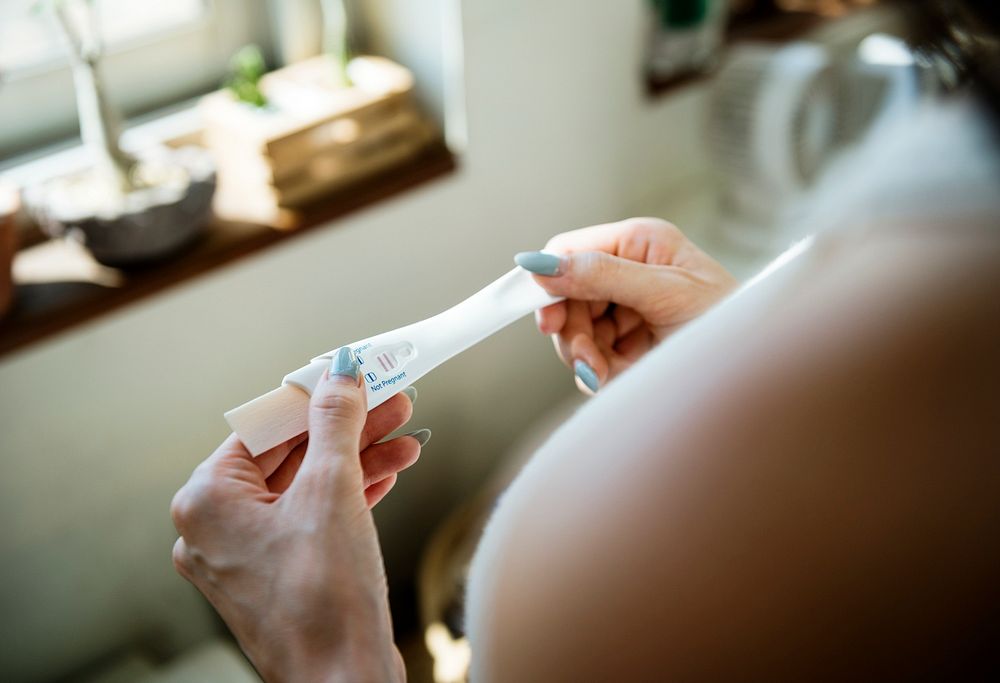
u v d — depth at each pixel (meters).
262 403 0.47
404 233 1.08
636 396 0.27
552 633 0.29
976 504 0.22
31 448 0.93
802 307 0.24
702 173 1.35
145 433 1.00
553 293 0.57
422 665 1.17
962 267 0.21
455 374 1.15
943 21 0.20
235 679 1.01
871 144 0.22
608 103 1.18
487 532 0.32
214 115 0.99
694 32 1.21
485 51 1.03
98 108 0.88
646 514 0.27
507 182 1.13
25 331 0.86
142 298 0.90
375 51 1.11
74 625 1.05
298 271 1.02
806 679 0.25
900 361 0.22
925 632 0.24
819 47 1.17
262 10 1.07
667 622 0.27
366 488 0.53
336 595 0.39
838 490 0.24
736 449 0.25
